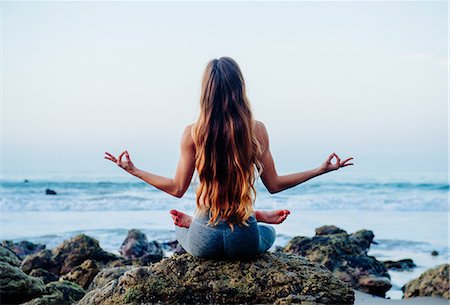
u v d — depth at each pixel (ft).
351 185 90.79
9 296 21.97
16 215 71.26
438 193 89.51
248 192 17.71
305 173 18.71
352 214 73.26
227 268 18.20
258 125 18.42
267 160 18.47
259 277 18.01
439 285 27.84
